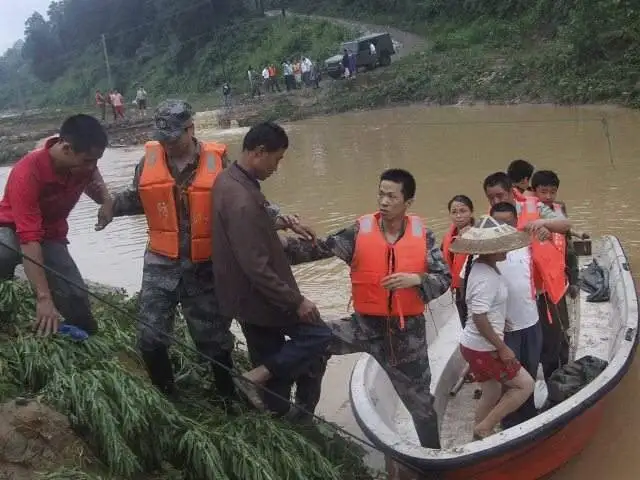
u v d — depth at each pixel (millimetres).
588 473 4648
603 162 13898
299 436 4016
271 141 3775
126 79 59156
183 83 52375
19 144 29812
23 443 3137
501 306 4395
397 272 4168
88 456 3346
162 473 3617
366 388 4930
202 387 4613
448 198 12508
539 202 5555
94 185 4082
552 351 5332
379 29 44062
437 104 28250
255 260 3738
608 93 21781
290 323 4062
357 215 12117
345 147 20312
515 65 26922
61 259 4008
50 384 3486
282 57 45375
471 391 5723
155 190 3904
